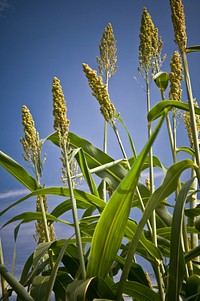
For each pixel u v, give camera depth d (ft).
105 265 4.72
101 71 6.12
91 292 4.70
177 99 5.66
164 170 6.19
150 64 5.52
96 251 4.68
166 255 5.64
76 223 4.72
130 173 4.39
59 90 4.87
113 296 4.68
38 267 5.43
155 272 5.13
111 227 4.61
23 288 4.68
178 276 4.39
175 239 4.33
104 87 5.27
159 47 5.55
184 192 4.49
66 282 5.61
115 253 4.70
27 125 5.29
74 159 5.18
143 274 5.45
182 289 5.29
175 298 4.31
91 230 5.70
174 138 5.76
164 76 5.77
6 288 5.24
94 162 5.80
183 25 4.90
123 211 4.56
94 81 5.27
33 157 5.33
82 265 4.65
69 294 4.38
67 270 5.58
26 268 5.55
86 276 4.73
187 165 4.67
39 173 5.38
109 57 6.11
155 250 5.02
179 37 4.88
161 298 5.01
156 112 5.35
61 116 4.84
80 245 4.68
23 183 5.49
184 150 5.81
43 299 4.60
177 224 4.37
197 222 4.90
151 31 5.54
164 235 5.55
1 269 4.81
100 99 5.27
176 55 5.64
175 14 4.91
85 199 5.30
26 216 5.53
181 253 4.39
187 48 4.91
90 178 5.30
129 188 4.45
